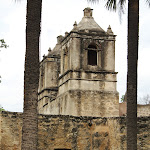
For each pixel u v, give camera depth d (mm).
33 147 16688
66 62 52375
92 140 23281
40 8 17672
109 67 50531
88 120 23328
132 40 18672
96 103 48906
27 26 17500
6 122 21797
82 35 50656
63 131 22828
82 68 49812
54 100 53500
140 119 21359
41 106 58781
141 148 21141
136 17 18812
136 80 18516
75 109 48156
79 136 23109
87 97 48781
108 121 23547
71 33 50375
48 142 22500
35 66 17219
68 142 22828
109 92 49500
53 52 59531
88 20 52594
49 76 58188
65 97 49625
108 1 20062
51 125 22688
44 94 57750
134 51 18625
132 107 18312
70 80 49031
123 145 22234
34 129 16812
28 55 17281
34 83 17094
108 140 23453
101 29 51844
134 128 18250
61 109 50688
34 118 16859
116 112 49156
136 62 18594
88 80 49500
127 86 18516
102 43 51094
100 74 50031
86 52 50438
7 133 21719
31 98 16953
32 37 17375
